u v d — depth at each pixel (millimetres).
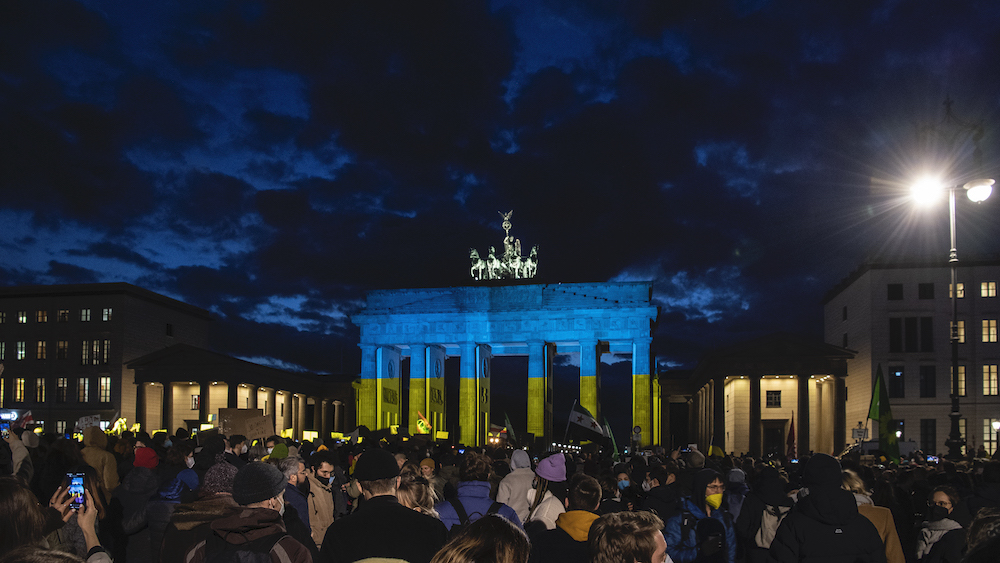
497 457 27969
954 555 11914
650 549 7109
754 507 13633
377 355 108188
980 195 36562
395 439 34906
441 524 9391
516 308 105000
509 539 5969
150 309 124125
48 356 118312
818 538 10352
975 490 14977
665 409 136125
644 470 21984
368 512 9133
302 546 8133
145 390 115625
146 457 15781
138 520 14164
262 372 120062
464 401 104688
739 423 114688
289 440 30562
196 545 8539
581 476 10719
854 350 108625
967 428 96312
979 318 98438
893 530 12094
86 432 17000
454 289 107250
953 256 39594
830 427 109188
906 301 100500
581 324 103812
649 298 103312
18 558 4512
